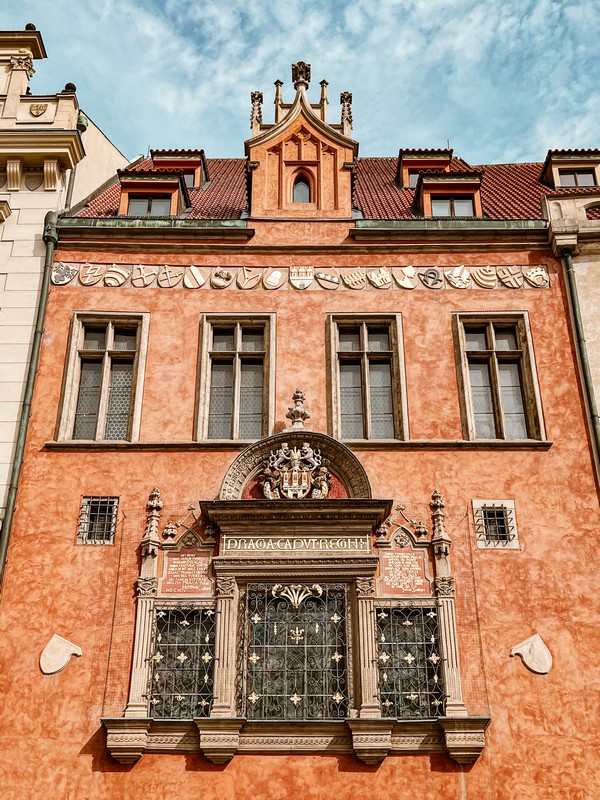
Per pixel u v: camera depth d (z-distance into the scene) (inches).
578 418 650.8
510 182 952.9
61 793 540.4
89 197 837.8
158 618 586.6
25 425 642.2
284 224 727.1
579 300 690.2
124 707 560.7
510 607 589.6
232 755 546.0
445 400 660.1
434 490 625.6
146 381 665.6
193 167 931.3
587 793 539.8
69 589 594.9
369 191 928.3
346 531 604.7
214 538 608.4
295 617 585.9
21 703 562.9
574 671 570.9
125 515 617.9
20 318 682.2
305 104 781.3
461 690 563.8
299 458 625.9
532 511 619.5
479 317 690.8
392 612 587.8
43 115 764.0
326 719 551.2
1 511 612.7
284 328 685.3
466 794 538.6
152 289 700.7
